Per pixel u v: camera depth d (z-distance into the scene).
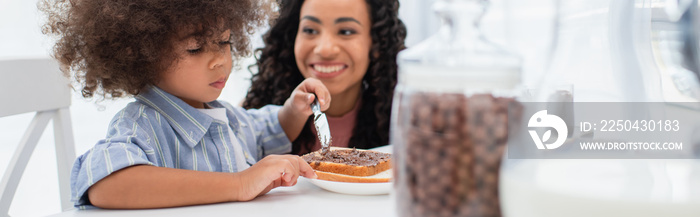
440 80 0.37
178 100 0.96
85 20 0.91
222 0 0.98
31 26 2.06
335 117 1.54
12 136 2.12
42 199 2.03
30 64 1.01
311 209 0.66
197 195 0.70
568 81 0.67
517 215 0.36
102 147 0.77
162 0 0.91
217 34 0.94
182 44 0.92
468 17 0.38
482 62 0.36
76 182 0.76
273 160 0.75
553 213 0.34
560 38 0.74
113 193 0.70
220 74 0.96
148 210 0.68
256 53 1.62
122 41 0.91
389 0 1.49
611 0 0.73
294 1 1.49
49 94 1.04
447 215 0.38
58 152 1.07
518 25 2.39
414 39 2.57
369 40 1.48
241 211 0.66
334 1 1.39
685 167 0.38
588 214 0.33
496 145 0.37
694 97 0.62
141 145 0.82
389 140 1.55
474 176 0.37
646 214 0.32
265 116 1.28
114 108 1.90
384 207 0.67
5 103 0.96
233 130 1.12
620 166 0.37
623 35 0.71
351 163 0.82
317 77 1.42
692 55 0.68
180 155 0.94
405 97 0.39
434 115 0.37
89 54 0.92
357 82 1.51
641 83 0.65
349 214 0.64
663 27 0.70
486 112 0.36
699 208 0.32
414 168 0.38
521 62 0.38
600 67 0.70
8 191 0.96
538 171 0.37
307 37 1.43
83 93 0.99
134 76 0.93
